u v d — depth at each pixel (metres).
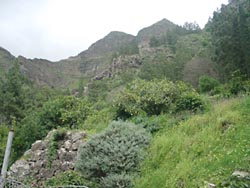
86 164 10.30
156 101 13.98
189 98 12.88
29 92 46.75
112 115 15.73
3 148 18.45
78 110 18.53
